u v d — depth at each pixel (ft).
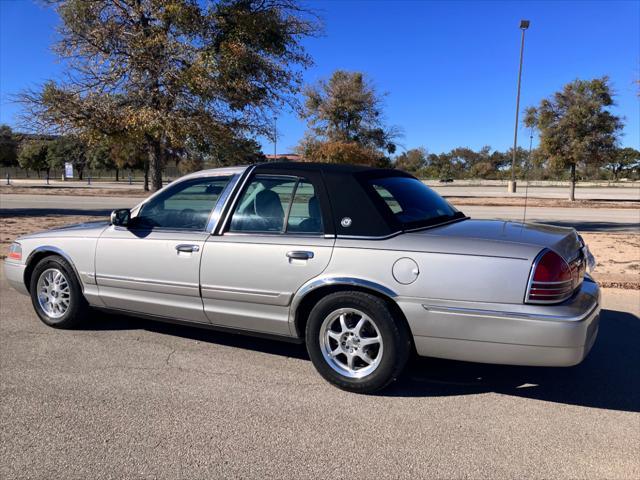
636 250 33.30
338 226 12.47
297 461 9.61
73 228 17.08
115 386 12.75
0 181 199.93
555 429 10.87
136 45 32.73
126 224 15.40
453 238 11.78
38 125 34.22
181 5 32.07
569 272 11.25
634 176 314.55
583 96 93.40
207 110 34.71
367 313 12.01
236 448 10.03
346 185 12.75
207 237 13.99
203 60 32.27
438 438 10.47
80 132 34.65
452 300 11.28
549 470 9.37
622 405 11.99
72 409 11.53
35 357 14.60
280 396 12.33
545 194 131.54
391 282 11.70
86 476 9.07
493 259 11.09
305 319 13.28
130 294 15.37
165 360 14.51
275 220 13.33
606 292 22.07
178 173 205.57
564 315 10.72
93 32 32.96
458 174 315.99
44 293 17.26
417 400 12.21
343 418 11.28
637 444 10.28
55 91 33.60
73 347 15.43
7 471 9.19
